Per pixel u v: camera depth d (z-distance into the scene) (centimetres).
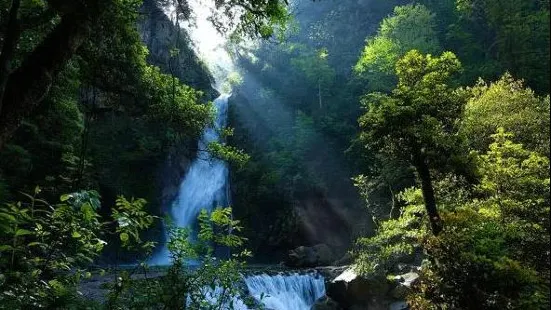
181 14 858
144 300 458
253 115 5116
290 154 4294
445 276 981
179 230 516
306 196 3984
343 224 3762
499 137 1412
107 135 3472
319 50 5200
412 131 1166
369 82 4316
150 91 1402
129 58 1159
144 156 3631
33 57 525
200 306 496
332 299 1798
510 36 3400
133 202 455
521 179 1224
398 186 2391
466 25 4444
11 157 1727
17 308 362
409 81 1339
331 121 4534
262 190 4078
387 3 5953
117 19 879
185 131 1585
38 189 416
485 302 898
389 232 1435
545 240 1098
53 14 535
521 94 1925
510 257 1014
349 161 4066
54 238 413
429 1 5384
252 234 4075
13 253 390
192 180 4097
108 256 2595
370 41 4612
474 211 1181
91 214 406
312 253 3159
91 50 986
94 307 432
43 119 1758
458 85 3588
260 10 853
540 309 872
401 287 1578
